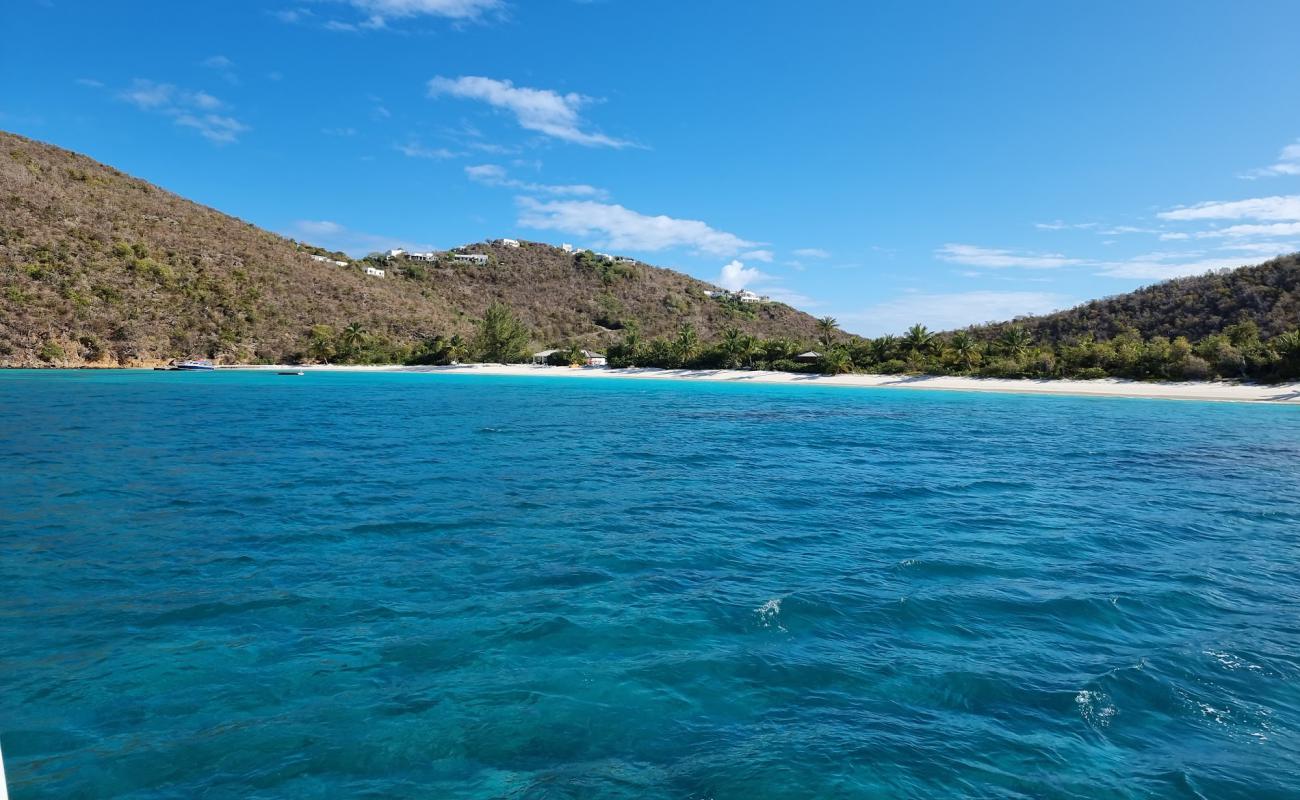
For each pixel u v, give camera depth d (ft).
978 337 373.20
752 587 36.65
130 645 28.43
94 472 69.46
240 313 368.89
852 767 20.39
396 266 595.88
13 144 444.14
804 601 34.42
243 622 31.07
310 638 29.32
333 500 57.62
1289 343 193.16
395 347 375.66
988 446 99.04
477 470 73.46
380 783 19.44
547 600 34.24
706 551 43.73
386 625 30.81
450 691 24.77
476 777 19.74
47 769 19.79
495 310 368.07
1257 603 35.09
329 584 36.35
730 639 29.71
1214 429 122.83
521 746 21.34
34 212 366.02
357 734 21.90
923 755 21.12
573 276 634.02
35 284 316.60
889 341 273.95
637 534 47.83
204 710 23.26
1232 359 202.69
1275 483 70.49
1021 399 195.42
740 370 289.74
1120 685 25.80
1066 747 21.74
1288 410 160.97
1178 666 27.53
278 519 50.80
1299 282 281.74
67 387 198.08
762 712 23.63
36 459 76.79
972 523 52.39
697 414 148.66
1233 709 24.23
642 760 20.66
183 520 50.29
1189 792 19.49
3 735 21.54
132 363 314.55
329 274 463.42
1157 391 199.62
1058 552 44.42
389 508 54.90
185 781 19.38
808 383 256.11
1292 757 21.35
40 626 30.30
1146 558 43.21
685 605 33.73
